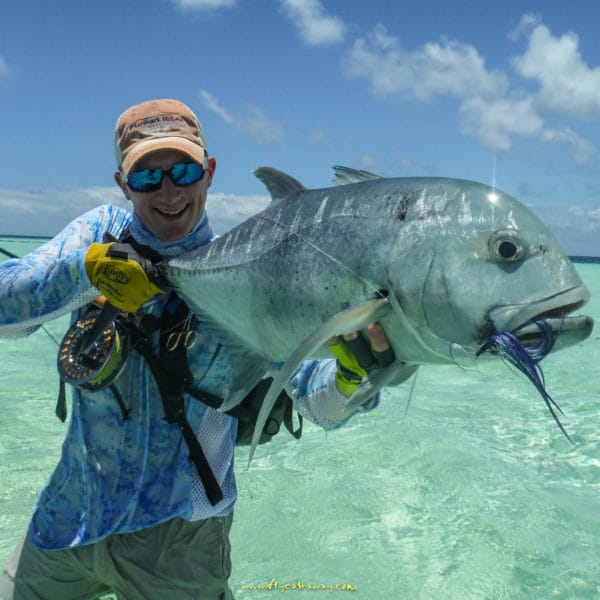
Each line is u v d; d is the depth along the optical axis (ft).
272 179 7.13
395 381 6.84
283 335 6.91
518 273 5.81
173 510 7.29
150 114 7.64
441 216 6.02
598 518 12.37
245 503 13.12
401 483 13.99
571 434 17.49
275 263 6.81
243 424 8.15
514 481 14.12
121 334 7.16
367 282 6.23
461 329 5.93
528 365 5.45
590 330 5.73
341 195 6.61
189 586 7.46
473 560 10.87
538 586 10.17
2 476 13.94
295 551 11.22
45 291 7.13
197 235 8.06
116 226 8.20
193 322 7.50
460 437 17.06
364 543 11.48
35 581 7.71
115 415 7.41
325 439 17.02
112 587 7.85
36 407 19.40
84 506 7.47
